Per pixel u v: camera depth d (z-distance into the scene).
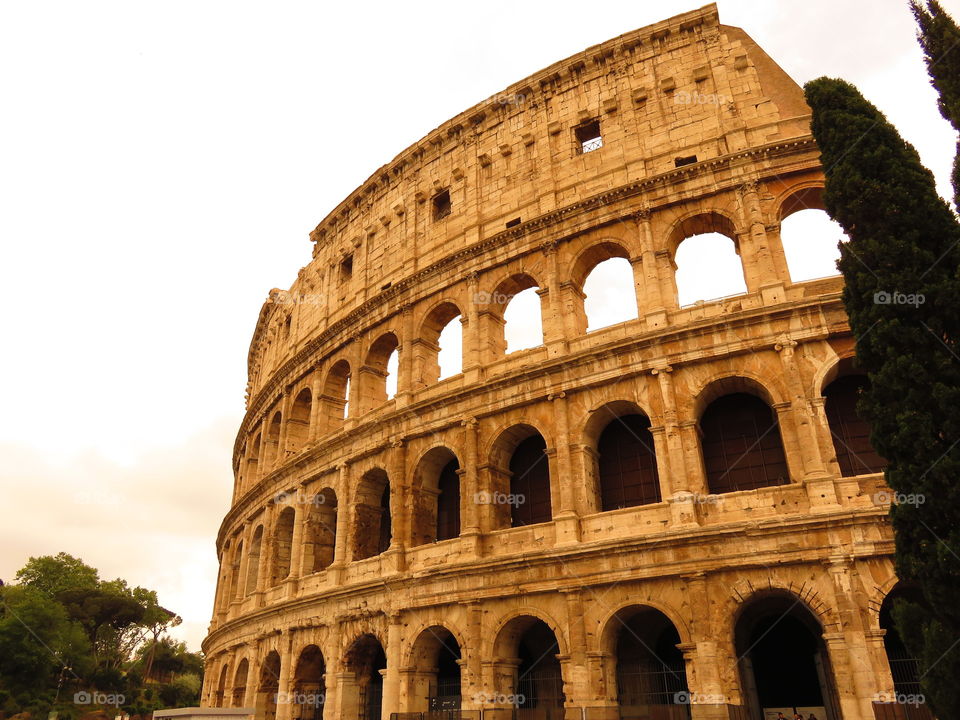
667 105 47.62
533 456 45.69
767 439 39.03
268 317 82.75
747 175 42.22
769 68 46.75
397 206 60.09
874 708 29.27
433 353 52.81
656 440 38.22
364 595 45.69
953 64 29.70
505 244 49.12
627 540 35.84
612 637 36.44
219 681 65.44
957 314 27.09
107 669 124.56
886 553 31.48
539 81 53.34
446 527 48.56
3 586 136.50
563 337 43.91
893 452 27.05
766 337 37.53
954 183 29.19
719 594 33.81
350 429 51.78
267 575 57.56
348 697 45.16
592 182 47.81
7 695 90.69
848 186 30.55
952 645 23.47
